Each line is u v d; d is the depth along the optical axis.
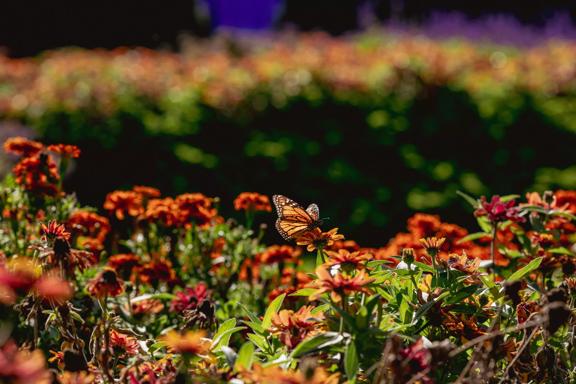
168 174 7.71
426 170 8.09
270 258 3.75
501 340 1.95
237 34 16.58
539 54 12.55
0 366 1.31
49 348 2.56
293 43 14.10
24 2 15.95
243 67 10.91
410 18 16.97
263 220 6.85
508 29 14.55
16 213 3.42
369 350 1.95
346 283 1.80
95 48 16.38
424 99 9.49
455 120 9.07
